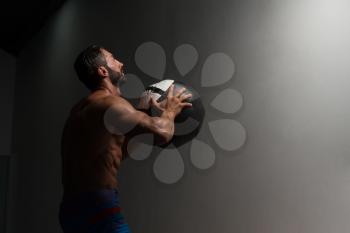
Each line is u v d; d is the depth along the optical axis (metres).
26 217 6.20
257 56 2.38
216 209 2.57
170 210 2.96
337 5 1.96
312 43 2.07
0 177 7.38
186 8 2.96
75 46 4.80
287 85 2.19
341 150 1.90
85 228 1.85
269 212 2.23
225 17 2.62
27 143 6.55
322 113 2.00
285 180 2.16
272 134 2.25
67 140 2.01
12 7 5.95
